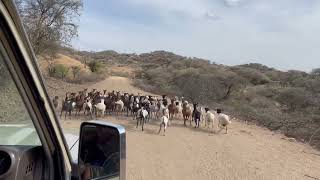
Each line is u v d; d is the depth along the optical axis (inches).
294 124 1214.9
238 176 639.1
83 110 1104.8
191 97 1829.5
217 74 2048.5
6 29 70.1
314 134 1074.7
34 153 92.9
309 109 1540.4
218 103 1749.5
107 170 103.5
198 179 604.4
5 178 84.7
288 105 1731.1
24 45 74.7
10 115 82.9
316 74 2544.3
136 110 1042.1
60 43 1523.1
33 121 87.1
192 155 738.8
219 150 797.2
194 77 2042.3
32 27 1398.9
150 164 650.8
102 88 2001.7
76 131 171.0
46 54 1589.6
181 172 628.7
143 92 2031.3
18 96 81.1
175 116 1160.2
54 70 2018.9
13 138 98.7
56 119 91.4
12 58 74.9
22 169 88.0
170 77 2475.4
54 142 94.3
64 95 1433.3
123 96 1190.3
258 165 716.0
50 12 1437.0
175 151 754.8
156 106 1083.3
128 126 946.1
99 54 6525.6
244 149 830.5
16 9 68.9
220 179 615.2
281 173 680.4
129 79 2765.7
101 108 1023.0
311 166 751.1
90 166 105.4
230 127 1085.1
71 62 3009.4
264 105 1684.3
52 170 95.8
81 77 2304.4
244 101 1761.8
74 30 1531.7
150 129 933.8
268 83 2672.2
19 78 78.3
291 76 2933.1
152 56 6545.3
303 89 1777.8
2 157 87.7
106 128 104.8
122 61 6131.9
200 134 939.3
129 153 704.4
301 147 932.0
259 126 1185.4
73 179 105.7
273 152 834.2
